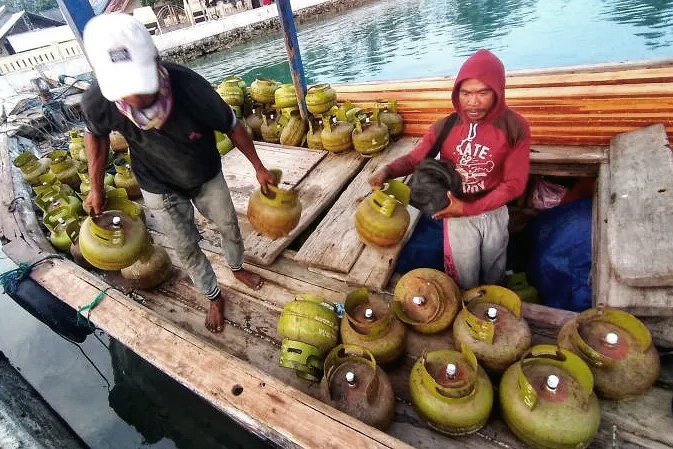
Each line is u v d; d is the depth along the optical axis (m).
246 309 2.79
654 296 2.07
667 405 1.85
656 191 2.49
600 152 3.23
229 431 2.82
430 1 18.77
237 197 3.86
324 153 4.28
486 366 2.02
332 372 1.99
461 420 1.77
